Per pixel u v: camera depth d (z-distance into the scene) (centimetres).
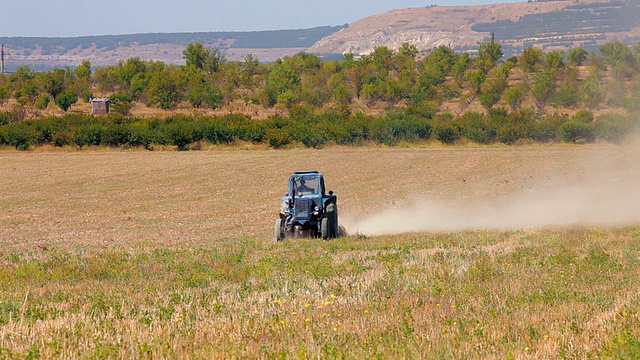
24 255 5819
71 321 2986
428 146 19412
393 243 5897
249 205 9981
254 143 19425
